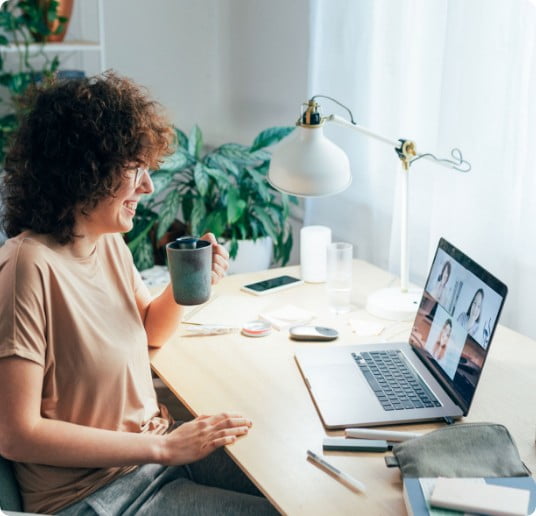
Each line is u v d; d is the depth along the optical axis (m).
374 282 2.02
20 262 1.25
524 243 1.89
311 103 1.67
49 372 1.28
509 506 0.99
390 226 2.43
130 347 1.39
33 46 3.08
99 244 1.46
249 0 3.26
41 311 1.25
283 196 2.70
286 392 1.42
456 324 1.39
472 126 1.95
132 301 1.46
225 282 2.04
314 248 2.00
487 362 1.53
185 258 1.45
